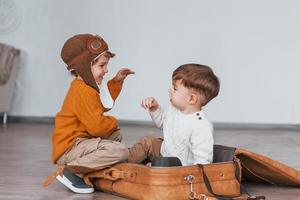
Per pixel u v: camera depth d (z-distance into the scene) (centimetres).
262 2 632
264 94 634
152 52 648
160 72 648
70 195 258
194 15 641
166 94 648
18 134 529
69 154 261
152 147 277
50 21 660
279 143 491
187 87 248
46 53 662
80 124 266
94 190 267
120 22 651
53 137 269
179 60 645
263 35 632
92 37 268
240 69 636
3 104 623
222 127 635
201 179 236
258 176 281
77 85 264
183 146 253
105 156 252
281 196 262
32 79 665
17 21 662
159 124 270
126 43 651
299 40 628
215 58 639
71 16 657
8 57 621
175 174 230
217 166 242
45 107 665
